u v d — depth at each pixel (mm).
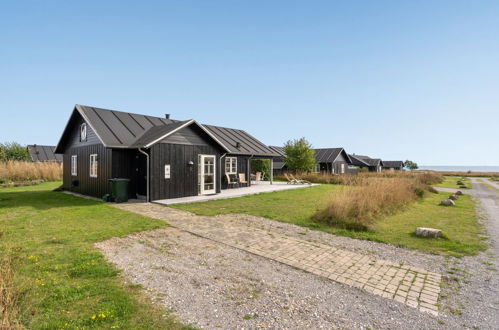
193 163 12789
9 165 20453
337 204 7793
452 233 6836
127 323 2717
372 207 8414
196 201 11305
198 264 4496
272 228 7039
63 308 2932
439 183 27391
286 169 31297
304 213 8938
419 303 3387
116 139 11555
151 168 11062
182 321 2811
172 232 6449
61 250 4863
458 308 3281
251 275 4117
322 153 35500
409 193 12070
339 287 3803
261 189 16469
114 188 10883
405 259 4988
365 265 4660
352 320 2959
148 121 14664
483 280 4117
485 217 9148
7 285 3023
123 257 4668
